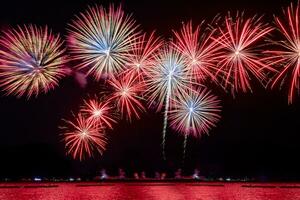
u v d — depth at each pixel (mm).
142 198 34500
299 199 34062
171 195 37188
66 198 34938
